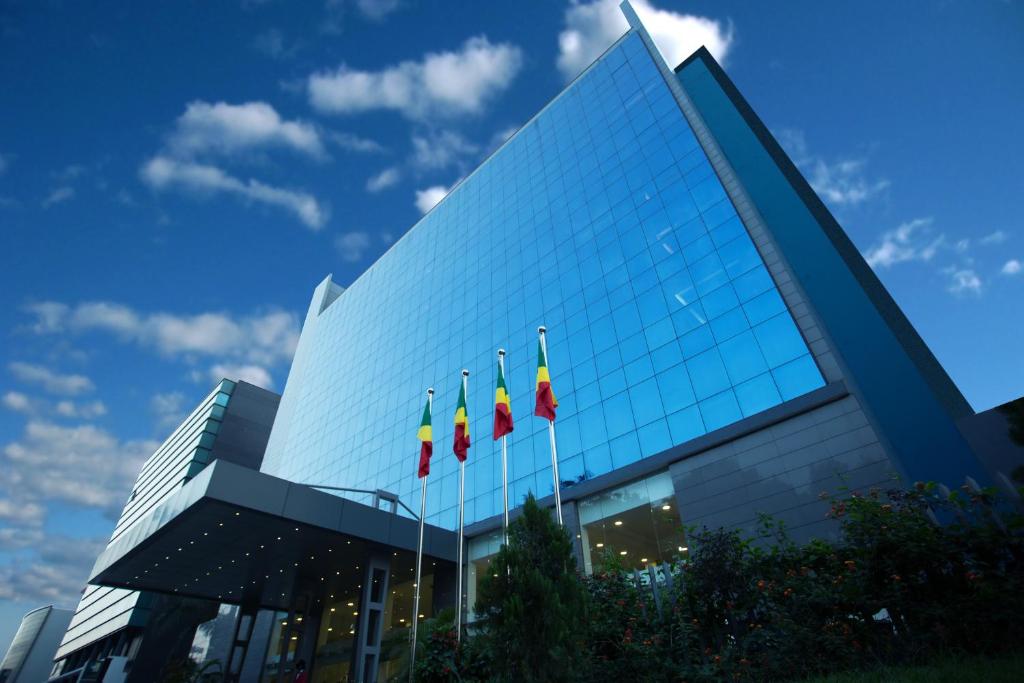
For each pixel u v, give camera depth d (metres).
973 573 9.37
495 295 42.97
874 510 11.32
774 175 30.83
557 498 16.73
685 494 23.17
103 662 52.84
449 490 36.44
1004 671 7.29
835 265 26.25
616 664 11.87
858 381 22.80
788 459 20.80
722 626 11.83
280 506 23.81
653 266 31.62
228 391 77.56
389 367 51.72
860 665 9.54
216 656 46.84
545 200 43.72
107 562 29.12
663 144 36.41
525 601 11.70
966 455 19.03
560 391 32.50
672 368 27.28
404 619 34.25
